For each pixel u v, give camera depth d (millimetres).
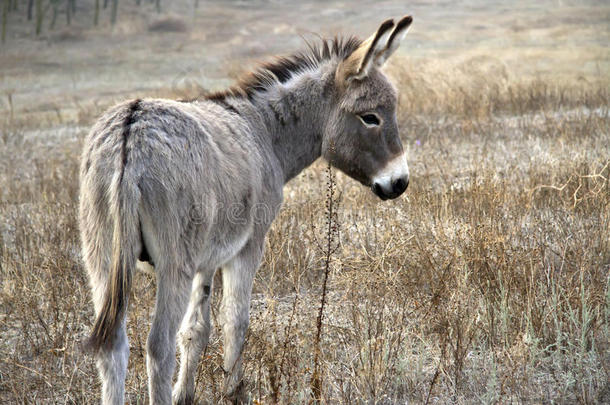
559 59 53375
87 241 8305
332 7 111375
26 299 13172
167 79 59000
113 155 7961
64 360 11164
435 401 9773
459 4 104312
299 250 14742
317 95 11188
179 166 8133
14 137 33625
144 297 13016
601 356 10297
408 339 11031
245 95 10750
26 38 98062
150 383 8117
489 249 12898
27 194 22062
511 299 11656
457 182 18844
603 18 81312
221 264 9562
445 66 40031
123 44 89750
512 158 21781
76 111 44375
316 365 9562
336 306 12812
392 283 12422
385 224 15320
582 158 19234
